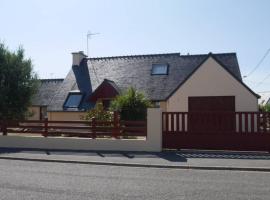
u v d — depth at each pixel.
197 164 15.01
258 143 18.39
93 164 15.56
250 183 11.41
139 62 33.94
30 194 9.61
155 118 18.72
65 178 12.04
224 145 18.75
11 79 24.25
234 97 24.03
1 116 24.06
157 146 18.62
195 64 31.94
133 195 9.64
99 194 9.72
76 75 34.78
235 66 29.25
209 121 18.92
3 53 24.52
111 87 30.22
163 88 30.38
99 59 35.91
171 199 9.23
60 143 19.97
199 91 24.55
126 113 22.23
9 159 16.91
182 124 19.14
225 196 9.59
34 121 21.17
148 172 13.53
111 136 20.38
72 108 31.48
